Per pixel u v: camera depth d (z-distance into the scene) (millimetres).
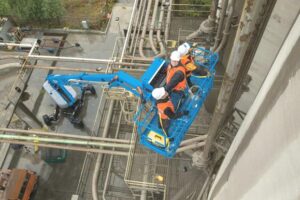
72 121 21719
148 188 13398
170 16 18875
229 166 8305
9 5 25406
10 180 17484
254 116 6492
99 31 26453
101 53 25484
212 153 12414
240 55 6922
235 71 7355
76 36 26641
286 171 4246
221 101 8469
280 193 4371
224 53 14414
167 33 17922
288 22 8258
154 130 12102
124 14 27406
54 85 19609
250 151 6379
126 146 13586
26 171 18391
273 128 5078
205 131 14852
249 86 10844
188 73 12156
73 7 28141
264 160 5340
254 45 7301
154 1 20031
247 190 6184
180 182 14109
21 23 27156
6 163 20859
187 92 12047
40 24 27141
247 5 5957
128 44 18031
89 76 15562
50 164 20750
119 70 15117
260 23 6484
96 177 14227
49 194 19797
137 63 16156
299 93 4164
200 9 20531
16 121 20688
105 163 15344
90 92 23062
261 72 10055
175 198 13719
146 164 13844
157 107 11367
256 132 6141
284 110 4641
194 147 12938
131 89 13625
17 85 17562
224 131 11695
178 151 13094
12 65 16844
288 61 4746
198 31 16062
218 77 14445
